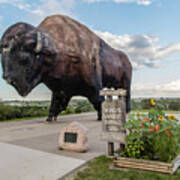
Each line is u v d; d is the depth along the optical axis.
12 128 9.16
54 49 9.65
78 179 3.28
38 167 3.83
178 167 3.77
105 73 12.99
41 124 10.66
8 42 8.55
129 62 16.31
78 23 12.40
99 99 11.90
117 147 5.51
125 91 4.32
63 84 10.93
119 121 4.36
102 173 3.52
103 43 14.05
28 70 8.97
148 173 3.50
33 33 9.04
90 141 6.29
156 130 3.87
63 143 5.08
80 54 10.77
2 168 3.79
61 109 12.23
